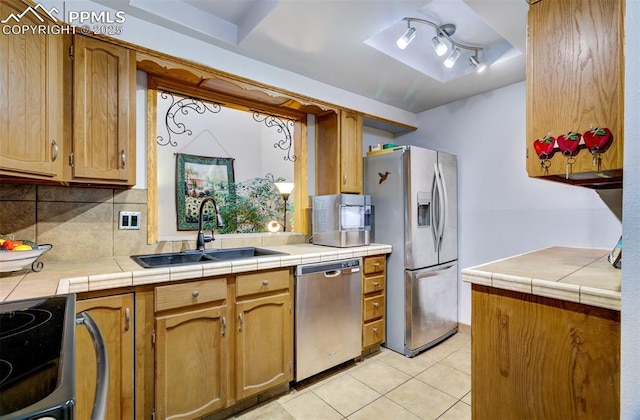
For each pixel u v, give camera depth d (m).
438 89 2.86
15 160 1.32
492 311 1.28
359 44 2.10
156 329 1.56
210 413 1.73
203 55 2.05
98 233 1.90
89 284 1.37
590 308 1.03
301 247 2.56
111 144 1.69
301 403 1.98
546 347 1.13
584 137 1.09
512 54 2.28
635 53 0.70
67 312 0.86
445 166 2.96
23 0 1.34
